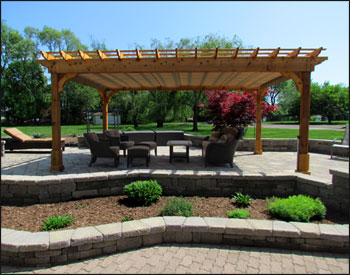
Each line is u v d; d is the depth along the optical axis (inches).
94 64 189.2
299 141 193.6
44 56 185.6
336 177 137.8
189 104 700.7
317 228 104.1
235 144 213.3
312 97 1363.2
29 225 118.1
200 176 165.9
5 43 978.1
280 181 166.4
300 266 91.1
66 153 296.4
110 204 147.1
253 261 94.0
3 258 94.6
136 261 93.9
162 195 167.9
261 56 182.1
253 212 133.6
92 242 96.5
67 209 139.9
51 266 92.2
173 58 183.3
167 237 108.1
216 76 235.3
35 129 825.5
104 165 223.1
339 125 1075.9
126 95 832.9
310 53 178.7
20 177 155.1
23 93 1091.9
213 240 107.3
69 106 1114.1
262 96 296.4
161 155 280.4
